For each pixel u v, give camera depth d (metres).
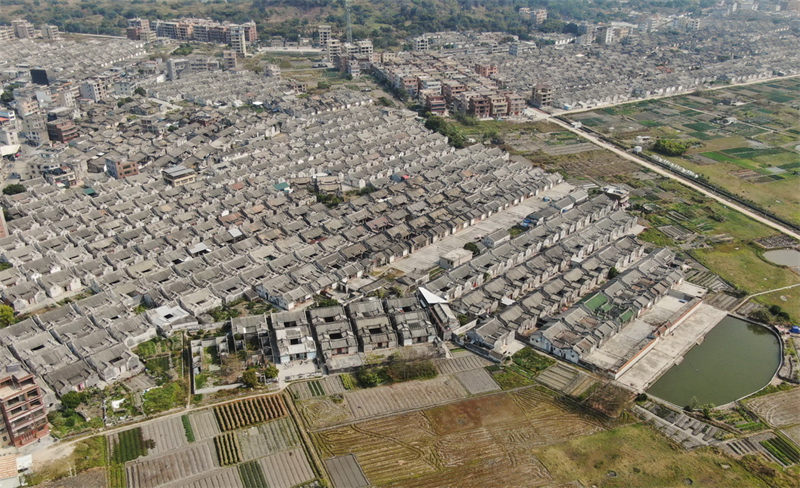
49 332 157.75
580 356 156.12
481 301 178.62
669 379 154.75
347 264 195.25
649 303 180.50
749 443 133.50
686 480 123.81
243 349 157.00
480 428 136.50
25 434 124.00
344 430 134.50
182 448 127.62
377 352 159.38
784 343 168.00
